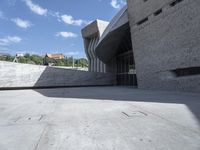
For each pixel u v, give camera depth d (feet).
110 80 126.82
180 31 52.95
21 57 267.59
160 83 63.00
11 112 27.78
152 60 66.85
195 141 13.44
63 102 37.88
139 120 20.12
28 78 99.25
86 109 28.35
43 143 14.03
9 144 14.01
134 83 108.58
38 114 25.52
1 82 91.30
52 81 106.73
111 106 30.55
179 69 55.93
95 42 149.89
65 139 14.74
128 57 114.83
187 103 30.53
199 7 46.39
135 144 13.23
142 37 72.69
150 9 66.59
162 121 19.39
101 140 14.26
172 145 12.82
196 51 47.44
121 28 88.53
